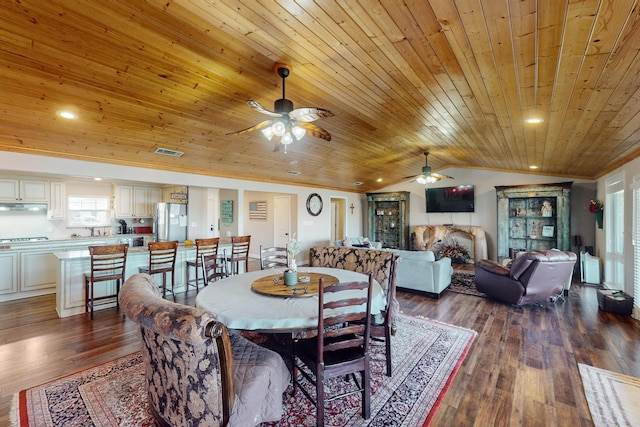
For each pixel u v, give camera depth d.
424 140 4.85
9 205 5.18
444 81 2.52
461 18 1.61
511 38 1.73
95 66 2.35
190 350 1.41
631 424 1.92
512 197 7.16
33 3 1.75
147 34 2.06
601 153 4.18
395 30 1.82
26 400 2.16
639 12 1.34
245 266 5.78
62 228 6.02
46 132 3.22
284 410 2.09
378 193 9.34
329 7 1.66
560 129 3.34
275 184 6.98
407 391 2.30
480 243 7.52
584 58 1.81
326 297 2.40
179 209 6.54
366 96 3.02
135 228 6.95
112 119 3.17
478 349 2.98
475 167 7.90
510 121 3.34
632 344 3.07
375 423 1.96
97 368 2.60
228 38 2.09
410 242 8.84
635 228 3.94
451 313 4.06
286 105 2.51
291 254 2.73
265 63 2.44
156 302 1.49
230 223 7.64
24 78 2.37
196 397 1.46
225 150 4.59
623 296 4.04
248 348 1.97
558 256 4.03
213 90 2.88
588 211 6.55
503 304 4.44
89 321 3.70
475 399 2.19
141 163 4.51
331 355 2.03
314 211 8.18
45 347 3.00
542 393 2.26
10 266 4.61
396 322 3.65
